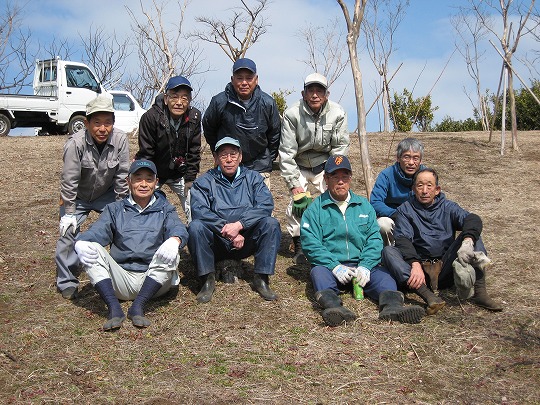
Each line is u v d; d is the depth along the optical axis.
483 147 10.96
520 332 3.88
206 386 3.25
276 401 3.11
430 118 21.17
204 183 4.65
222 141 4.58
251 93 4.91
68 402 3.12
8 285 4.82
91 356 3.61
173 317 4.14
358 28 5.82
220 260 4.82
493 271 4.99
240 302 4.39
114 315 3.97
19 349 3.70
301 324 4.04
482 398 3.15
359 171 9.09
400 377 3.35
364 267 4.35
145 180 4.28
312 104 4.96
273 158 5.27
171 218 4.38
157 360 3.55
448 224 4.47
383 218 4.71
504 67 10.41
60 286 4.58
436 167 9.44
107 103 4.35
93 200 4.72
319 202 4.53
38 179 9.11
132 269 4.28
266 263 4.47
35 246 5.88
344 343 3.75
